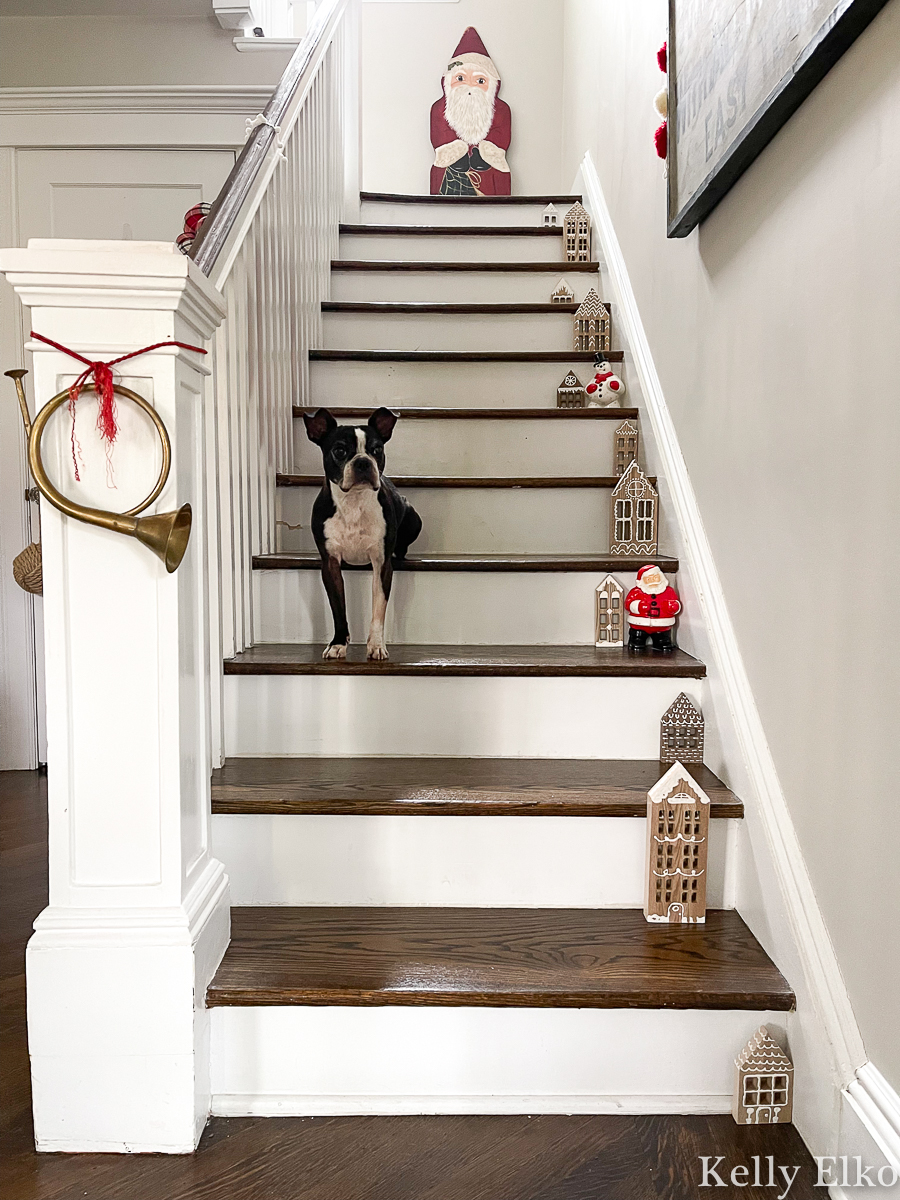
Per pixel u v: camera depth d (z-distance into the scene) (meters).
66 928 1.23
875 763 1.05
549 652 1.91
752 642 1.51
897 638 1.00
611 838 1.53
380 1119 1.29
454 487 2.26
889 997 1.03
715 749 1.66
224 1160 1.20
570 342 2.82
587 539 2.28
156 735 1.24
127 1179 1.17
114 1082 1.22
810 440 1.25
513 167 4.11
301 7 3.52
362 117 3.89
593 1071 1.32
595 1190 1.14
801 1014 1.25
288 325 2.30
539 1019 1.31
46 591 1.21
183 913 1.24
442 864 1.54
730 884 1.55
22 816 2.53
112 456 1.21
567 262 3.05
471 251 3.19
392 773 1.66
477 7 4.07
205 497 1.52
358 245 3.16
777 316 1.38
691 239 1.91
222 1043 1.30
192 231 2.67
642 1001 1.28
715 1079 1.32
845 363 1.13
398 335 2.82
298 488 2.22
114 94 2.97
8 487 3.00
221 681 1.70
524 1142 1.24
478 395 2.63
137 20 3.02
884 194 1.02
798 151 1.29
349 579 1.99
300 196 2.46
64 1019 1.22
